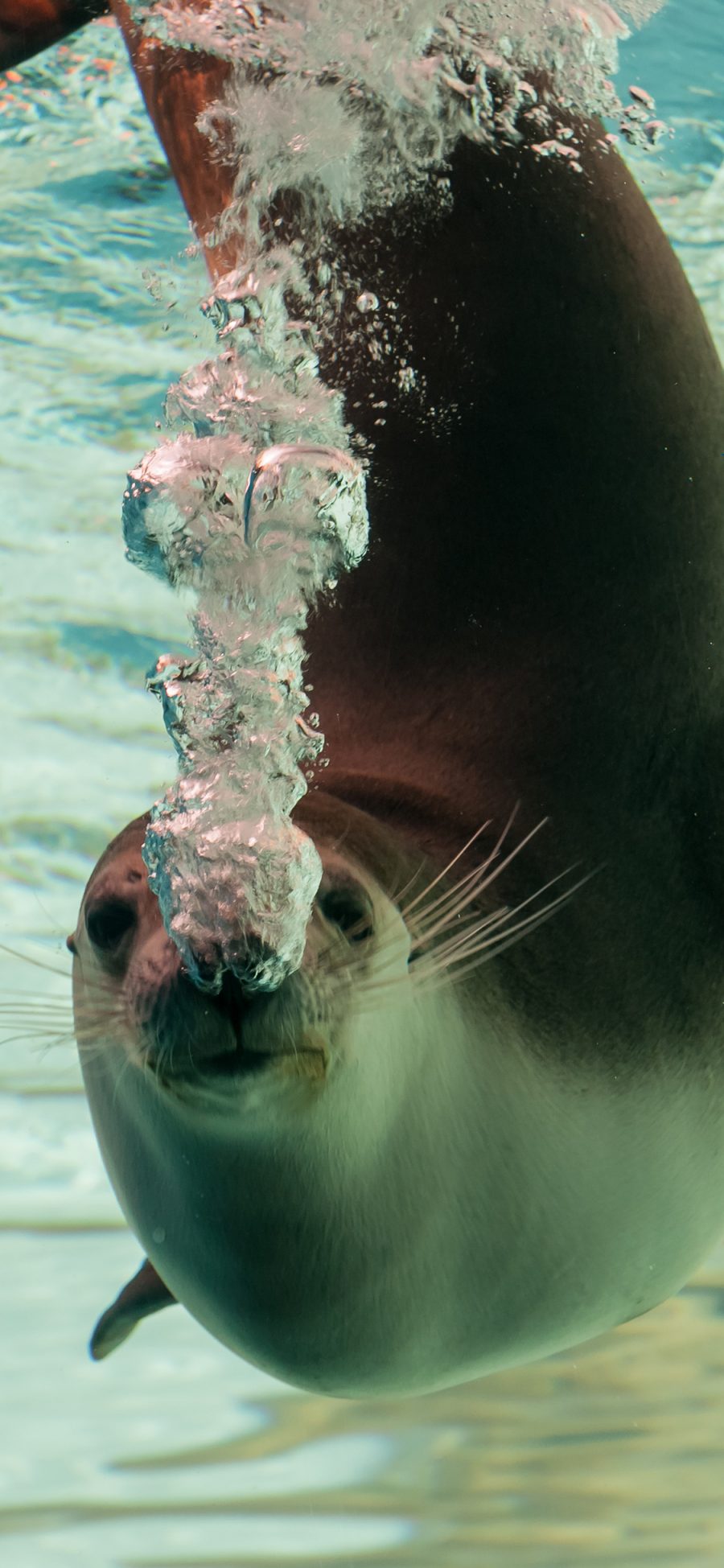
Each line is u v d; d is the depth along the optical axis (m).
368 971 5.98
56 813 14.23
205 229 9.49
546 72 8.78
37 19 10.77
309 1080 5.61
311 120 8.68
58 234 23.27
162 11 9.61
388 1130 6.40
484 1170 7.04
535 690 8.19
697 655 8.31
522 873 7.67
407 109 8.57
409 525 8.35
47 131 25.81
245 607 6.40
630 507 8.27
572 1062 7.46
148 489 6.88
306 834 6.48
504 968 7.38
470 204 8.47
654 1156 7.75
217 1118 5.69
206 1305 7.00
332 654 8.48
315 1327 6.74
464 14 8.63
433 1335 7.20
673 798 8.14
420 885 6.96
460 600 8.31
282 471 6.82
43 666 16.27
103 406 20.05
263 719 5.85
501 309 8.36
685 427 8.47
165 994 5.36
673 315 8.64
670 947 7.92
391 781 7.88
